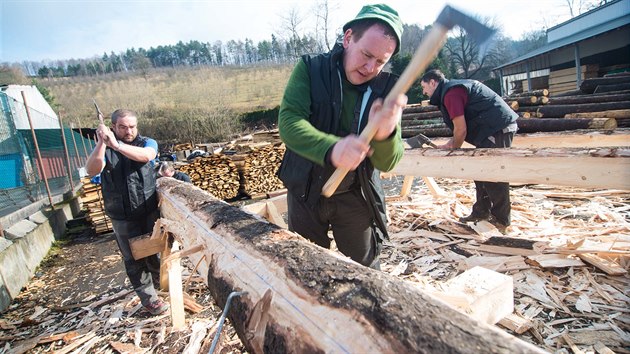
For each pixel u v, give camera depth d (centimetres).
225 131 2584
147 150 335
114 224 337
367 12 176
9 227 587
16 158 842
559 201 507
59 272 547
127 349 296
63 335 338
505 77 2473
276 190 940
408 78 127
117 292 443
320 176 207
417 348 90
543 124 652
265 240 175
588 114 707
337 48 197
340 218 227
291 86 195
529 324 253
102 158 307
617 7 2014
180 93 3519
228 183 901
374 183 217
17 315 421
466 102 410
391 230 474
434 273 353
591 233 385
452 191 620
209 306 341
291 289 132
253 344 143
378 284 118
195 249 221
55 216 742
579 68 1725
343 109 203
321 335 112
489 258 356
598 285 293
